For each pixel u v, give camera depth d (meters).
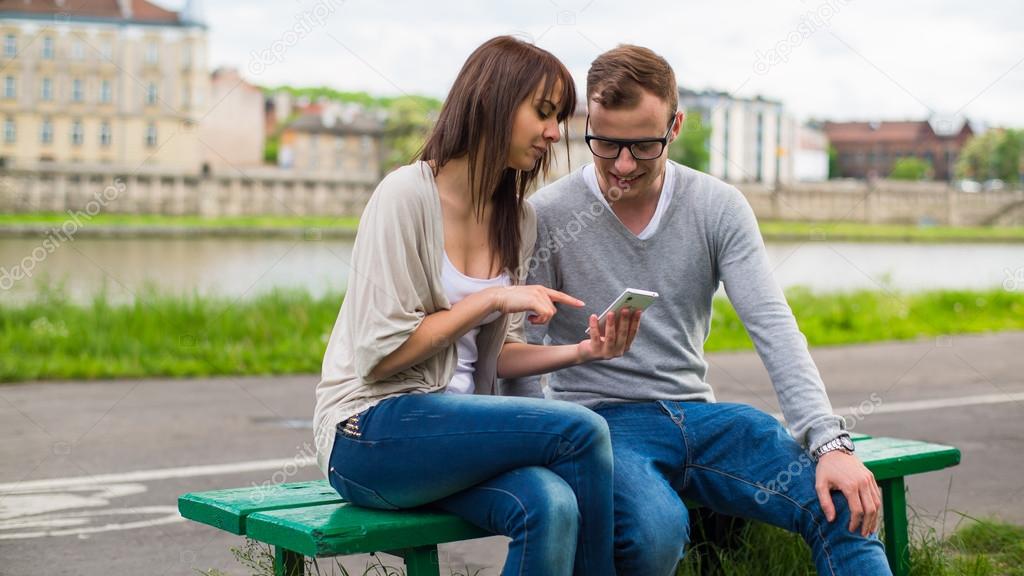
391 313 2.32
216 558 3.61
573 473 2.25
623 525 2.40
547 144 2.53
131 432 5.91
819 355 10.12
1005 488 4.55
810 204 55.12
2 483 4.73
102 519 4.13
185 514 2.52
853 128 79.62
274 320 10.20
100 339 9.20
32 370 8.02
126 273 21.97
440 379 2.44
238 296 11.16
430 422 2.27
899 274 20.02
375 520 2.24
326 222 48.12
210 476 4.88
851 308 13.05
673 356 2.91
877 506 2.48
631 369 2.87
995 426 6.23
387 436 2.29
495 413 2.26
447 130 2.48
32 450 5.43
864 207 55.84
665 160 2.88
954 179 65.12
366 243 2.39
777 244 33.53
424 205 2.43
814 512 2.52
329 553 2.14
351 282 2.42
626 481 2.46
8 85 77.69
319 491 2.59
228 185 64.94
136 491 4.59
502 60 2.47
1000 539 3.55
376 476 2.30
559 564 2.17
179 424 6.17
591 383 2.89
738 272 2.85
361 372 2.35
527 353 2.70
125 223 50.78
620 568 2.41
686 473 2.71
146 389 7.52
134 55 80.06
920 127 73.06
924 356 9.95
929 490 4.51
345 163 86.56
